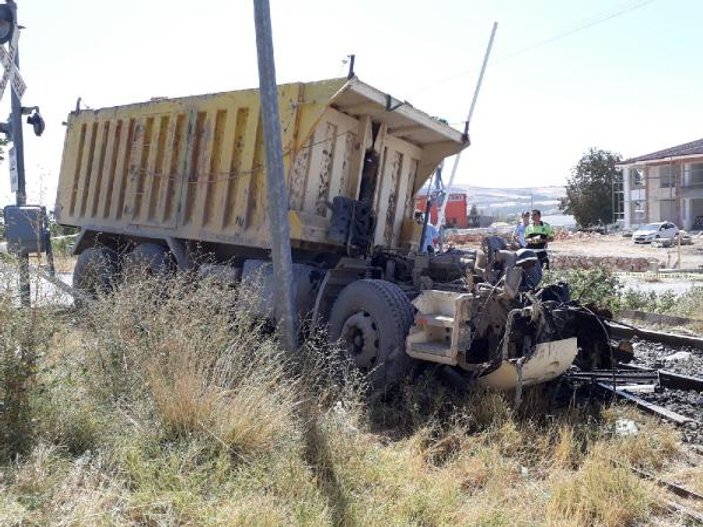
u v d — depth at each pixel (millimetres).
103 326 5652
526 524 4203
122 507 3803
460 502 4469
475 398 6344
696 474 5262
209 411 4824
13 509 3529
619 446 5621
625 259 30250
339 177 8477
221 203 8914
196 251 9633
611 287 14125
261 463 4539
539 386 6910
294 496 4195
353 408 5730
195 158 9352
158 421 4812
